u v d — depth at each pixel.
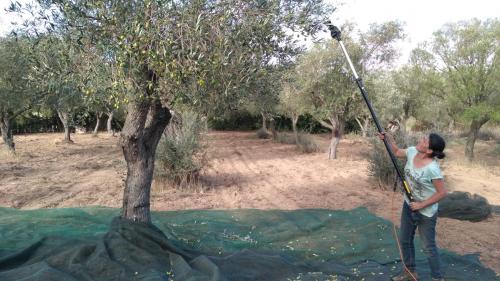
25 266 4.41
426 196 4.40
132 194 5.55
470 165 15.84
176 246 5.25
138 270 4.43
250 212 7.47
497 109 15.29
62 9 4.12
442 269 5.11
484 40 15.21
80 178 12.23
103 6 4.01
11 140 16.52
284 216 7.17
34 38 4.57
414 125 24.08
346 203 9.29
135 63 3.91
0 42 12.57
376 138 11.39
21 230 6.08
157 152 10.25
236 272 4.57
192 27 3.92
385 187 11.01
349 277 4.80
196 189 10.42
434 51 16.69
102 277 4.27
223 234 6.27
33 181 11.45
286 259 5.14
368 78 14.99
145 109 5.40
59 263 4.41
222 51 3.97
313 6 4.89
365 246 5.77
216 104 4.38
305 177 13.02
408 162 4.57
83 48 4.25
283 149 21.94
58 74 4.45
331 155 17.66
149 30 3.83
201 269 4.45
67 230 6.07
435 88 17.56
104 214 7.32
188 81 4.11
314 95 16.17
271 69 5.01
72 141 23.59
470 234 6.96
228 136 30.64
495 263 5.58
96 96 4.45
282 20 4.55
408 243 4.63
